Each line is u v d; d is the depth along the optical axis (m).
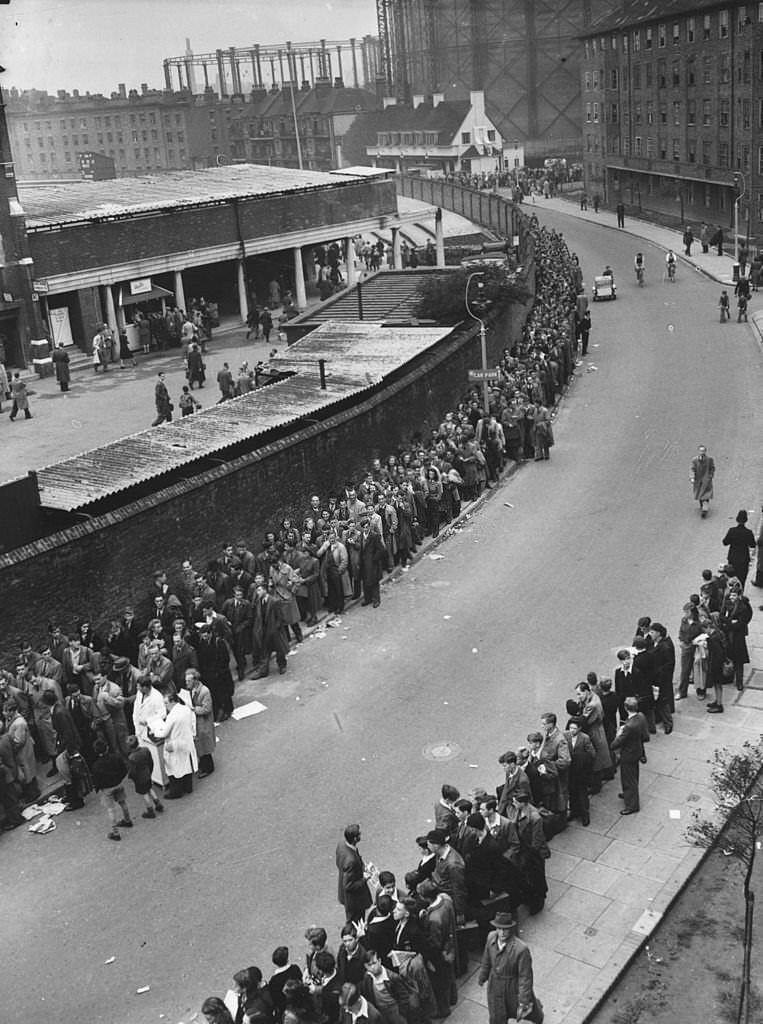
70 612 20.30
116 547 21.08
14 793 16.52
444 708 18.92
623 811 15.75
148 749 16.55
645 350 44.66
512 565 24.98
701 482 26.61
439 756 17.41
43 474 23.50
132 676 18.38
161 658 18.27
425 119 123.50
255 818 16.22
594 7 123.25
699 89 76.69
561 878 14.38
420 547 26.59
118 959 13.48
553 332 40.03
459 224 77.56
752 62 67.88
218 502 23.47
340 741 18.14
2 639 19.14
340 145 133.88
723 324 48.28
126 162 146.75
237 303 57.91
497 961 11.17
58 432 34.84
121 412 37.44
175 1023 12.38
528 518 27.86
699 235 73.56
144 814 16.53
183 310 50.31
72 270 45.19
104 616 20.97
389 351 33.62
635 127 88.44
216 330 53.12
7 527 21.00
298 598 22.53
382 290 48.88
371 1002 11.12
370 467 28.92
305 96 137.00
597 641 20.84
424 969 11.53
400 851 15.09
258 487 24.61
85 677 18.22
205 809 16.58
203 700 17.23
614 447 32.94
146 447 24.98
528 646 20.94
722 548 24.80
